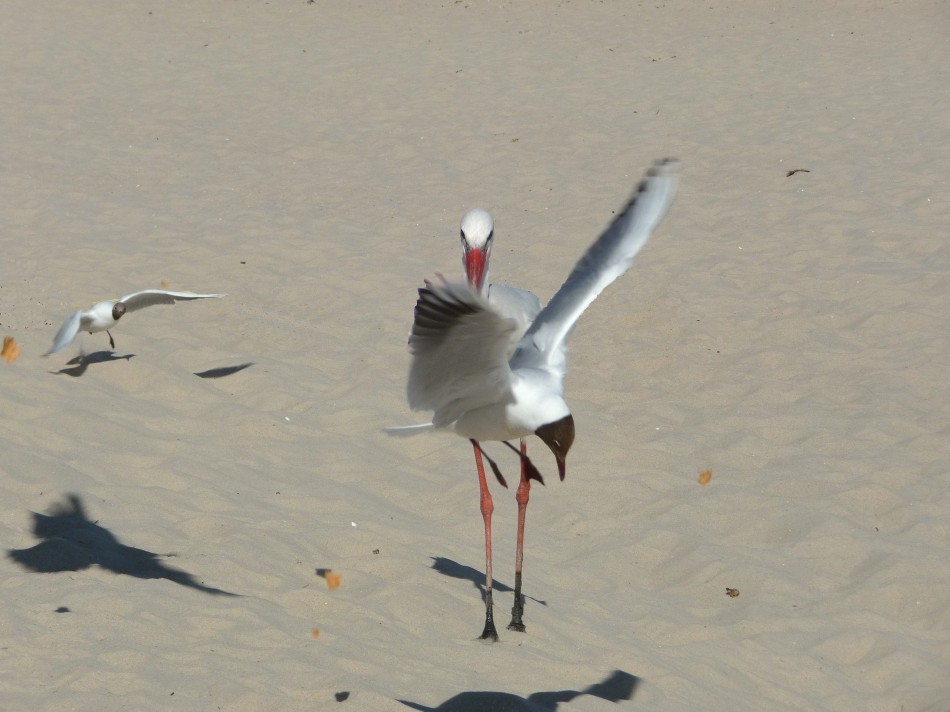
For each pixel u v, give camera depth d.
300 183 21.27
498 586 8.74
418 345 5.92
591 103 26.00
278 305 15.41
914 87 25.89
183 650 7.01
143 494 9.57
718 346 14.08
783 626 8.59
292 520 9.47
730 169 21.19
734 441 11.62
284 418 11.74
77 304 14.80
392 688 6.81
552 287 16.02
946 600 8.91
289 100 26.75
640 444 11.62
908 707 7.71
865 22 33.03
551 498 10.59
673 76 28.03
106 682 6.51
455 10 36.06
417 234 18.55
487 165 22.17
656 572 9.52
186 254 17.08
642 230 7.17
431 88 27.56
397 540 9.30
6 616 7.25
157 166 22.06
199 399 12.06
